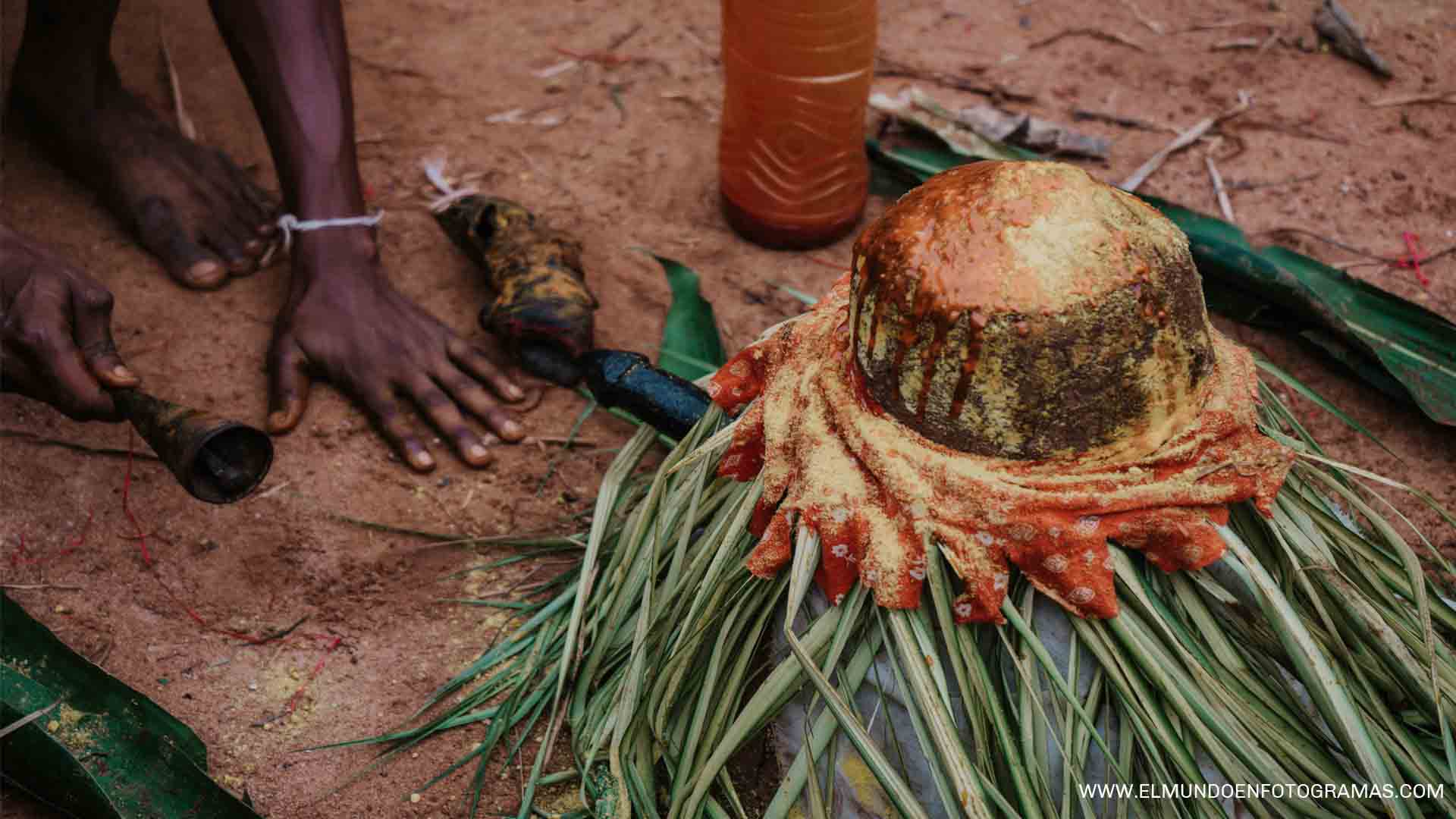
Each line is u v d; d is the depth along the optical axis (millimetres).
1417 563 1562
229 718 1892
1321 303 2412
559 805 1763
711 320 2465
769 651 1781
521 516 2244
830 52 2527
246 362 2484
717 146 3121
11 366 1947
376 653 2010
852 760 1623
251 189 2736
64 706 1711
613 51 3453
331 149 2422
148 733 1693
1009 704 1557
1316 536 1582
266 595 2096
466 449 2301
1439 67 3328
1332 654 1538
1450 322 2406
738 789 1778
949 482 1507
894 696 1604
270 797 1781
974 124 3062
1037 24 3553
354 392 2365
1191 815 1496
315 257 2404
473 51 3443
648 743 1721
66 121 2652
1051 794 1542
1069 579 1481
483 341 2570
